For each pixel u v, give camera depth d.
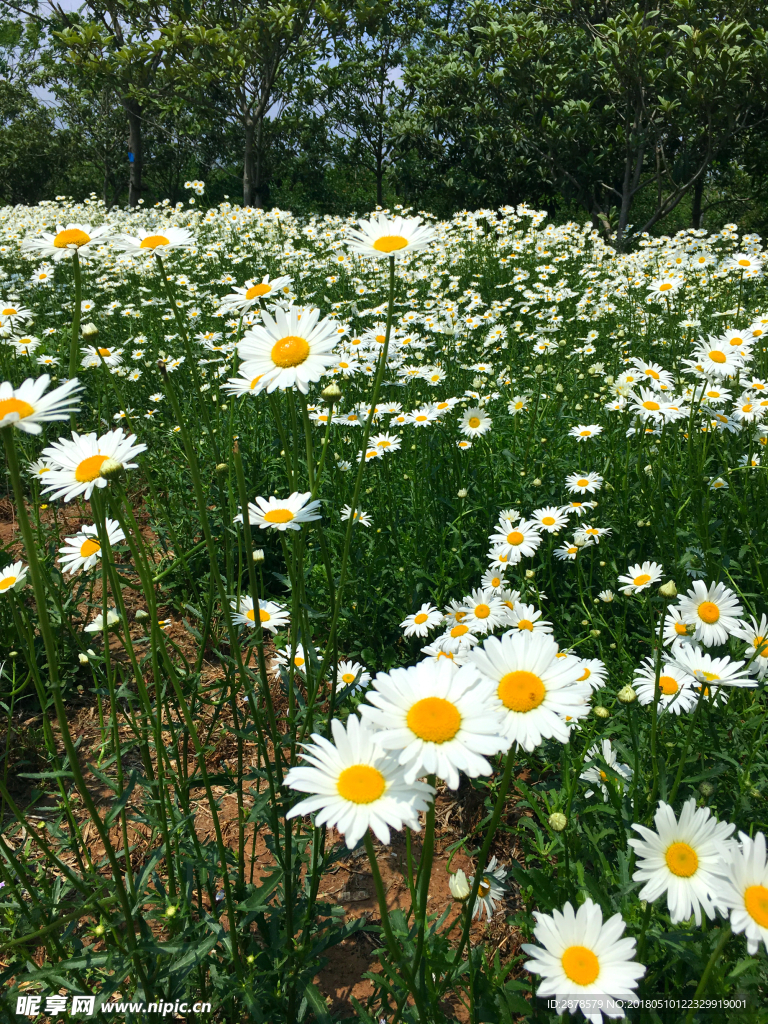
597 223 23.23
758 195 28.34
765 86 18.34
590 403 5.66
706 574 3.36
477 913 2.53
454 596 3.82
